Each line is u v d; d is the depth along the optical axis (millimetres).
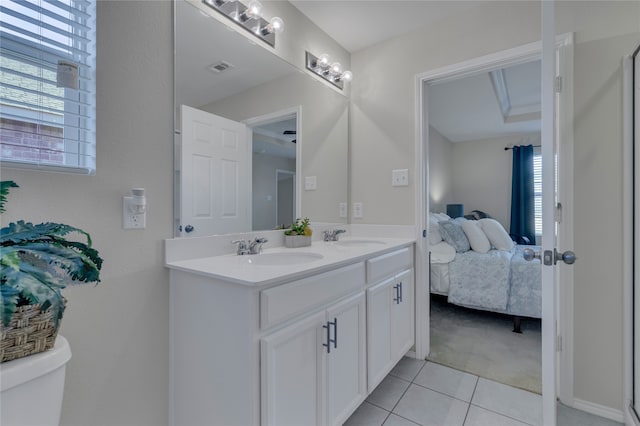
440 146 4965
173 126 1310
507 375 1958
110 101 1108
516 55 1844
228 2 1558
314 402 1215
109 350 1103
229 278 1028
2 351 677
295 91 2000
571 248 1651
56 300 677
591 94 1604
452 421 1543
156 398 1235
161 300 1251
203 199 1441
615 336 1560
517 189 4867
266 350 1008
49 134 1020
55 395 761
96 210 1069
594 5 1600
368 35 2277
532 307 2514
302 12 2039
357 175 2465
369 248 1759
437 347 2344
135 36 1186
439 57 2104
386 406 1659
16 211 904
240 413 1020
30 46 975
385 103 2334
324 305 1279
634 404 1473
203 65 1443
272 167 1840
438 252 2957
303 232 1902
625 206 1524
